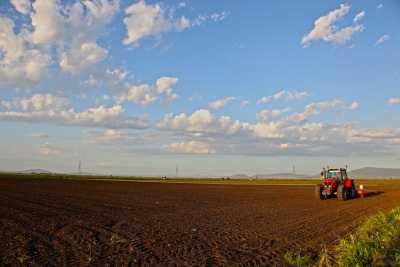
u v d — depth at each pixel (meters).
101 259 10.20
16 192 36.09
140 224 16.80
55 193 36.03
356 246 9.67
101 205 25.38
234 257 10.45
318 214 20.38
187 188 53.66
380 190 47.22
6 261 9.89
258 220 18.17
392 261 8.78
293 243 12.24
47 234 13.92
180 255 10.72
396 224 13.04
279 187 60.84
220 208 24.41
